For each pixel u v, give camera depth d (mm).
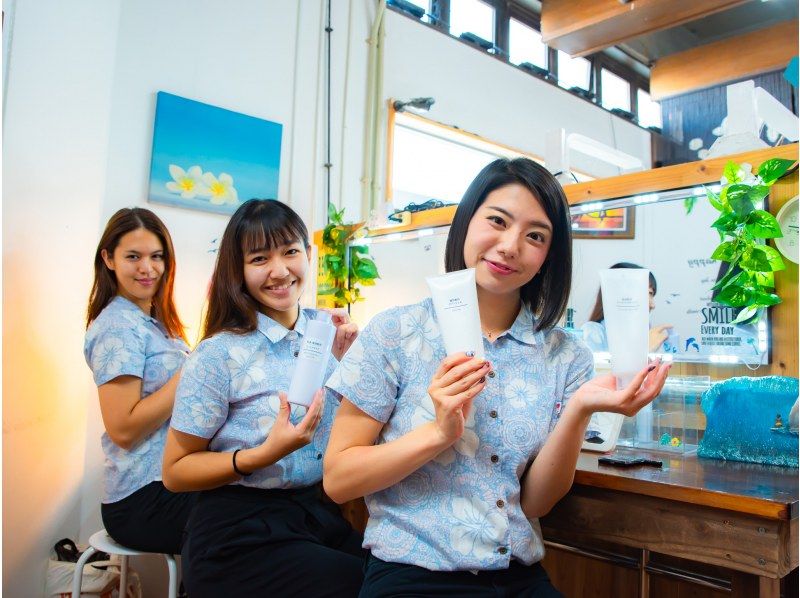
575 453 858
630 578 1310
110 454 1426
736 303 1264
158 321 1643
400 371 872
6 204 1457
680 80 3961
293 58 2543
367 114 2760
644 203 1455
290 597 1035
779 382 1150
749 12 4285
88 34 1797
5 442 1415
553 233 905
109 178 2033
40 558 1614
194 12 2271
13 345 1448
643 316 808
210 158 2244
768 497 832
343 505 1648
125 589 1588
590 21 2686
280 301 1220
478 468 840
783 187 1237
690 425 1336
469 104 3176
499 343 907
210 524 1104
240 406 1181
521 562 856
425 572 812
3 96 1472
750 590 888
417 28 2982
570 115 3795
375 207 2713
